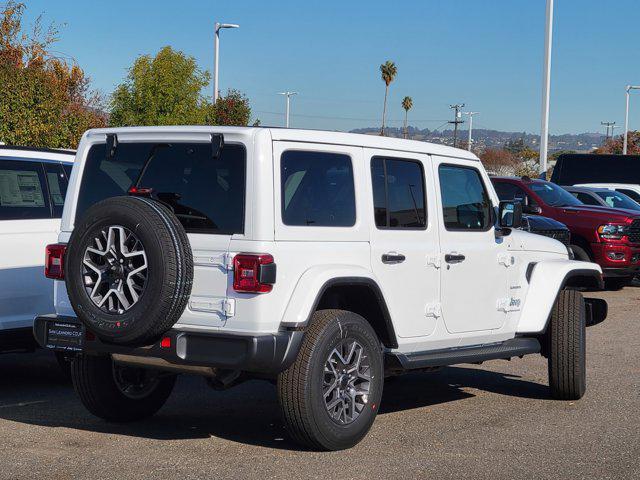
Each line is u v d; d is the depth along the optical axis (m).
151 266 5.84
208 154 6.28
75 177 6.82
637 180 27.72
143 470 5.93
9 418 7.32
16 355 10.47
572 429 7.38
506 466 6.26
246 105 33.00
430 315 7.29
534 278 8.41
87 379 6.98
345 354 6.44
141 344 6.05
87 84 31.36
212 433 6.96
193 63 31.38
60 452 6.32
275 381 6.70
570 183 28.25
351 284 6.46
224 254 6.02
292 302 6.09
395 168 7.09
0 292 8.06
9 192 8.27
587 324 8.81
